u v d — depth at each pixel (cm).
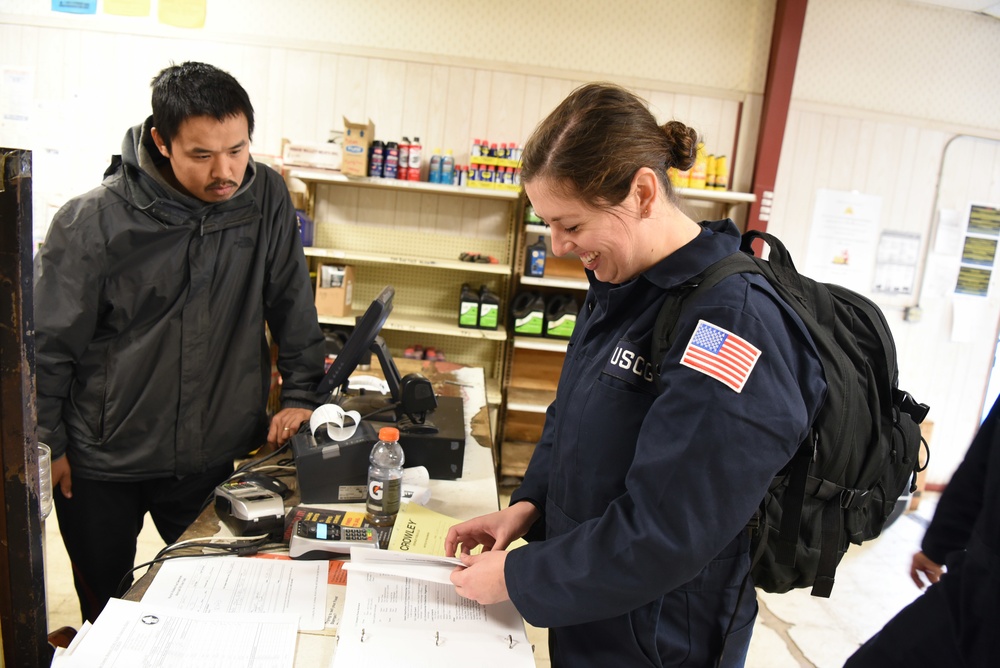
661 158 88
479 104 377
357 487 143
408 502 140
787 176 395
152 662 89
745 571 98
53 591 240
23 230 77
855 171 396
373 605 103
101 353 154
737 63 382
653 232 90
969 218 404
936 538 138
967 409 423
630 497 85
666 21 376
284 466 157
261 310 172
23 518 84
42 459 99
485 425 196
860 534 100
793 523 93
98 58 365
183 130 138
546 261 373
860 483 97
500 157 351
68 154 373
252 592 107
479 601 97
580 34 375
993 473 117
